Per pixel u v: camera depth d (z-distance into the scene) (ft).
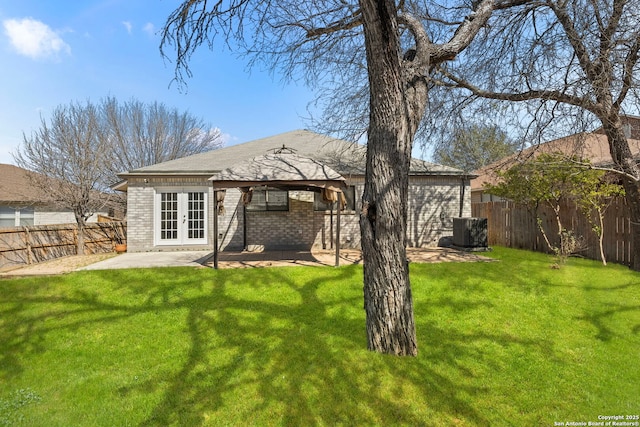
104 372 13.00
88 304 20.44
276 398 10.94
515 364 13.08
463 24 17.46
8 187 60.08
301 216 41.60
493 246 45.06
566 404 10.59
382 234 13.65
